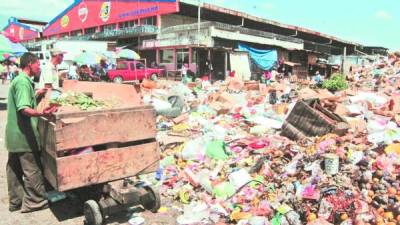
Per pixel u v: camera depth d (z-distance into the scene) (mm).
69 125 4660
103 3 49094
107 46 35031
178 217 5230
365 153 6414
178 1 37781
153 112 5316
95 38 47625
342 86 18969
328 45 56469
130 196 4898
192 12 41656
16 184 5395
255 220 4766
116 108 5004
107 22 48719
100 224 4793
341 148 6531
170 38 36656
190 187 6109
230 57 33875
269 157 6969
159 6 40031
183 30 36062
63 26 60281
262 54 36344
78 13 55375
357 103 11984
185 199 5785
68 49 33094
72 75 25875
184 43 35500
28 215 5277
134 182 5621
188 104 13672
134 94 6402
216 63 35250
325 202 4980
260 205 5180
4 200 5793
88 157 4820
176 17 41938
